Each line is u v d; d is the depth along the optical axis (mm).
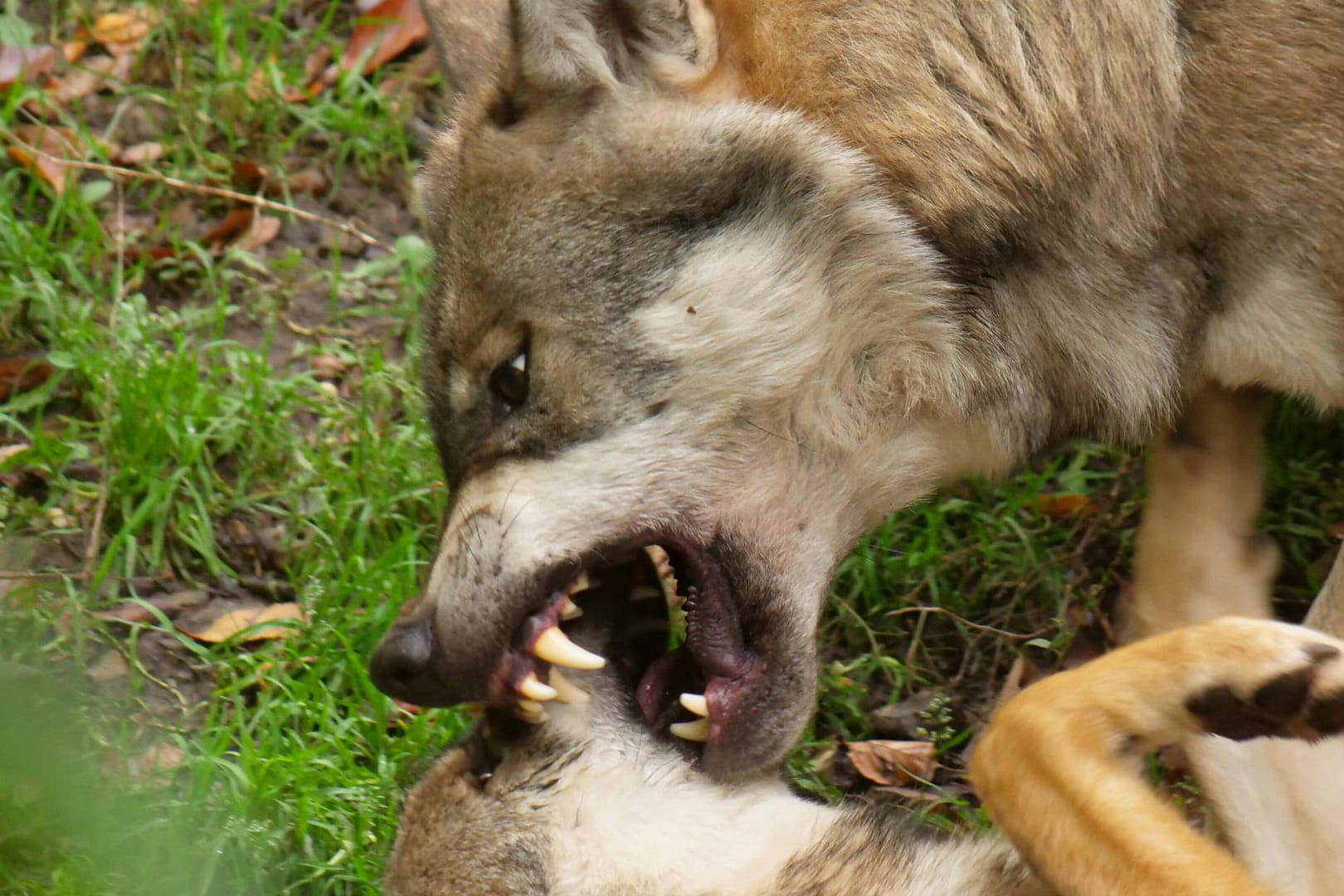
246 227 11633
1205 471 8023
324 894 8258
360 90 12250
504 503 7273
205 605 9594
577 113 7316
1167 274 7539
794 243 7266
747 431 7363
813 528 7555
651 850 6867
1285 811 7188
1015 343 7559
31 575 9422
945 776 8727
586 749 6984
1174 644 6547
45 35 12523
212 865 8109
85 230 11117
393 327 11000
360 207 11844
